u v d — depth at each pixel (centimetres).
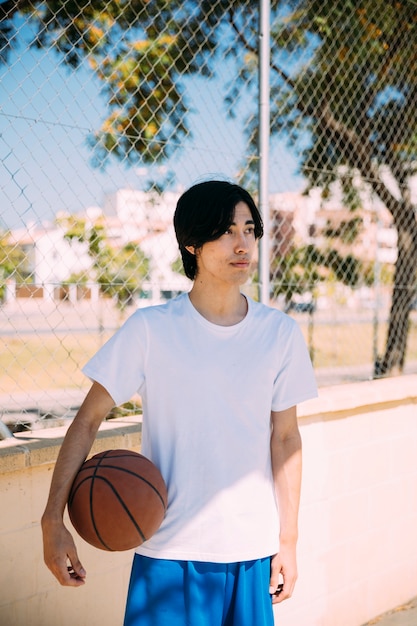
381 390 354
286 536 185
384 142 644
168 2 496
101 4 474
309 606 329
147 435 177
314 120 614
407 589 385
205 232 170
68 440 168
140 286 377
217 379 170
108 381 169
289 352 183
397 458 373
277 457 190
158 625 167
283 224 625
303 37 571
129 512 158
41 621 234
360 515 352
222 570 169
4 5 387
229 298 178
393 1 539
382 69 614
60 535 158
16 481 228
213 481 169
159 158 422
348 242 657
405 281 609
